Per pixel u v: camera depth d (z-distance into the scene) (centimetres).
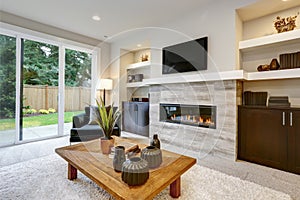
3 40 317
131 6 292
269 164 232
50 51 380
